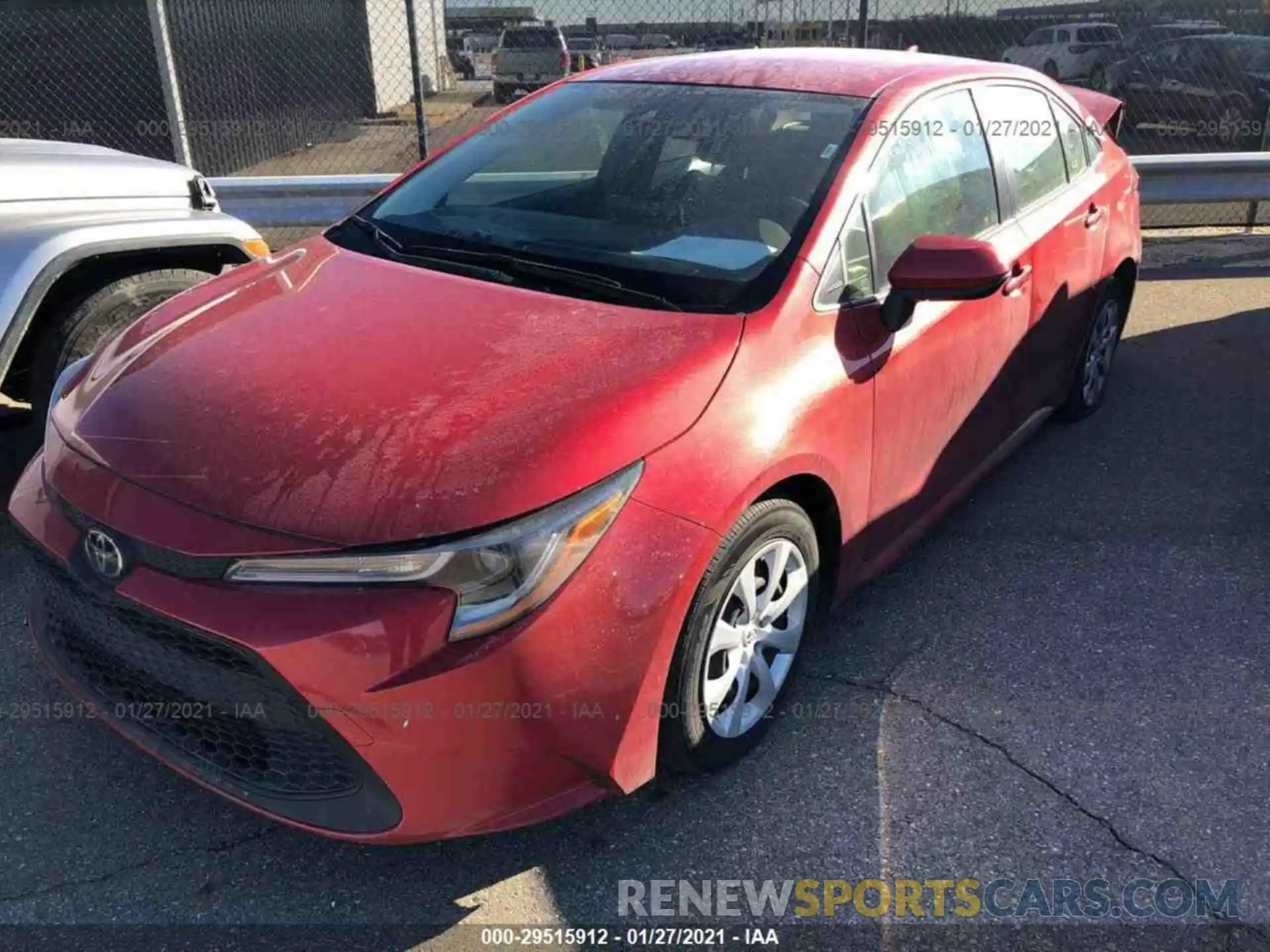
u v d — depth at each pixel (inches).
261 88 571.5
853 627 129.3
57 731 110.0
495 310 104.0
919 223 123.5
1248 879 93.9
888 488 119.1
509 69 450.9
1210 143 454.9
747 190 116.6
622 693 85.7
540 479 82.4
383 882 93.2
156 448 88.8
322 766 84.5
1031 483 166.7
